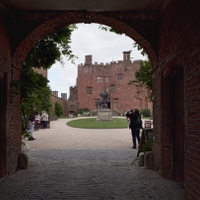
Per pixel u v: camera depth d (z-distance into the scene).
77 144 12.09
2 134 5.62
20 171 6.23
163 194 4.42
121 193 4.48
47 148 10.77
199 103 3.52
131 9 6.17
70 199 4.19
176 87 5.39
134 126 10.59
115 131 18.42
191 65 3.84
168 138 5.60
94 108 48.66
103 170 6.38
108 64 49.38
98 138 14.50
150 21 6.29
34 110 9.59
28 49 6.69
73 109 50.53
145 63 8.98
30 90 6.83
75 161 7.74
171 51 4.96
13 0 5.59
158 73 6.16
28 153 9.39
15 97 6.27
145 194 4.42
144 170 6.36
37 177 5.61
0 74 5.40
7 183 5.10
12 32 6.11
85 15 6.29
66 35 8.62
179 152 5.12
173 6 4.86
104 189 4.72
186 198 4.07
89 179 5.45
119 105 47.44
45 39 8.52
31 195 4.38
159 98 5.98
